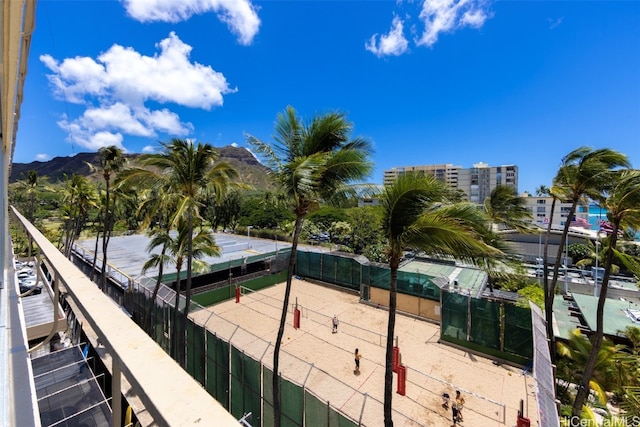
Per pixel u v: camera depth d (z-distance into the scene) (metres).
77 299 1.44
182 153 12.05
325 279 25.42
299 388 8.41
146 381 0.88
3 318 1.64
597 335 11.09
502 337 13.91
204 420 0.74
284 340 15.52
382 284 20.48
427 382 12.27
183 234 14.12
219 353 10.82
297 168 7.55
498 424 9.95
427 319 18.31
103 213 28.53
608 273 10.95
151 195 15.10
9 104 2.63
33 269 13.09
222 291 21.66
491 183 83.12
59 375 5.06
